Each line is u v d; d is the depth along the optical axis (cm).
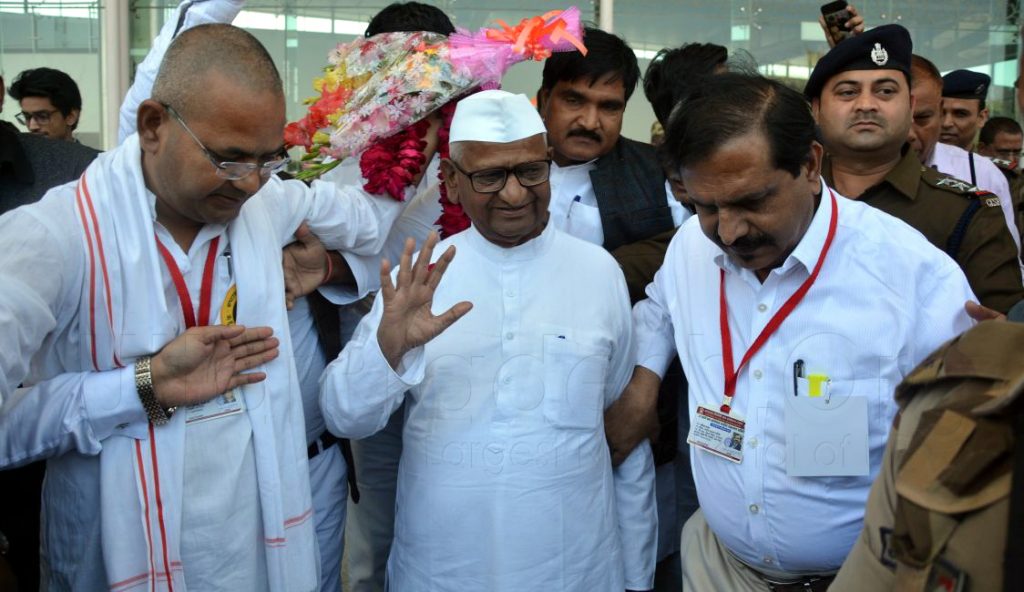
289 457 211
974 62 578
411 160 251
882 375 197
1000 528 99
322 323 259
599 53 279
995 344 107
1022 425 97
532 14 567
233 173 186
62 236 190
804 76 581
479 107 218
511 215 222
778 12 576
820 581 210
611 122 286
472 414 222
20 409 196
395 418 291
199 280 204
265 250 212
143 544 197
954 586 102
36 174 276
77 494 203
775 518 204
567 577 222
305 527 213
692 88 195
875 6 574
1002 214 257
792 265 201
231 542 203
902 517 108
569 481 223
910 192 261
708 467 213
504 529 219
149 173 194
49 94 482
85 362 198
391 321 208
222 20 243
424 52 254
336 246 248
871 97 261
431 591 224
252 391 205
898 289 199
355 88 262
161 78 189
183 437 196
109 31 577
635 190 286
